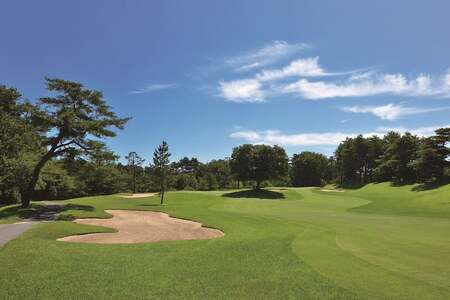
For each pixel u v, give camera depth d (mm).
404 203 48469
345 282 10898
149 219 34125
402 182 86438
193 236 24172
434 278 11266
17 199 56969
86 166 45125
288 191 88375
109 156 43781
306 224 26172
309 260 13961
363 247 16547
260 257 14766
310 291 10094
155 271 12398
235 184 134375
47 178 63781
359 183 108625
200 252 16109
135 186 106250
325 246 16906
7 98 47969
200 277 11633
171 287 10539
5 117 40625
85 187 90688
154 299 9516
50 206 42562
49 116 40312
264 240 19406
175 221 32438
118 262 13789
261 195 78250
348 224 26297
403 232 21656
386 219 30578
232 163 95188
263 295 9828
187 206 47562
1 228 24281
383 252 15352
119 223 31234
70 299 9445
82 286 10539
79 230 25109
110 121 43062
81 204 48156
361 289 10227
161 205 49250
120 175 100438
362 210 42500
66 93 42250
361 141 120125
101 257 14742
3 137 39406
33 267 12711
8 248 16328
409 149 89188
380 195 72062
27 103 41031
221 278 11516
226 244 18422
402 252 15359
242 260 14219
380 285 10578
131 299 9508
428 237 19547
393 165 90688
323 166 141500
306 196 74562
